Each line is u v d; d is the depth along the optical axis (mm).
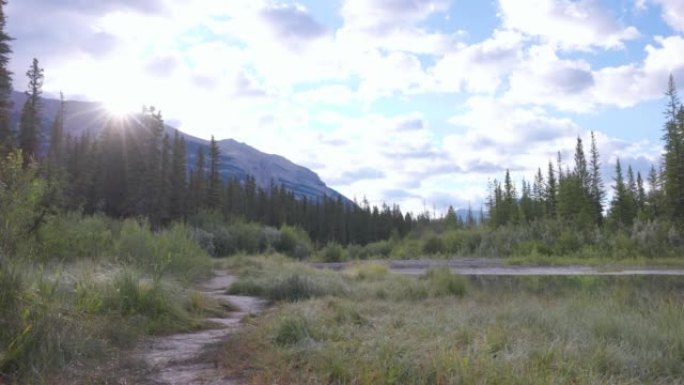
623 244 37031
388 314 9641
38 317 5902
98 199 63781
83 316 6973
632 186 68250
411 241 49219
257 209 96812
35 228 11930
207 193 74312
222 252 42750
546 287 17812
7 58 30234
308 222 103688
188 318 9078
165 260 15414
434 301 12547
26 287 6379
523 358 5625
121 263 12453
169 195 64125
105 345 6352
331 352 5871
